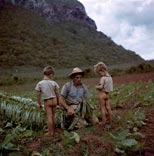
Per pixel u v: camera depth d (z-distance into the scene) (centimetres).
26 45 7650
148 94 1084
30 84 3016
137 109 840
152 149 509
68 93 692
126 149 503
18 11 10025
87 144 532
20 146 556
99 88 665
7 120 736
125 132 534
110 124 663
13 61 6600
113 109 896
